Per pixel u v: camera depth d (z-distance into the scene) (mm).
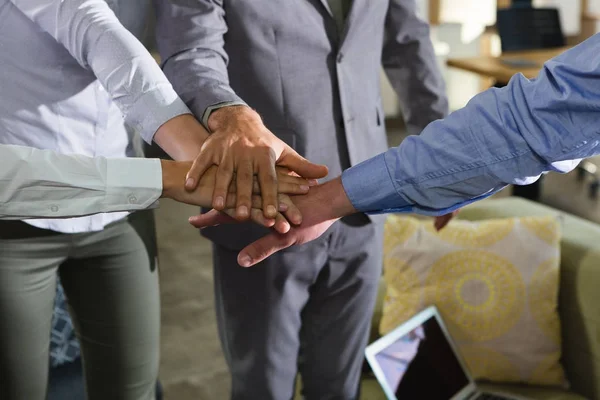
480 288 2064
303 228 1347
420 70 1807
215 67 1449
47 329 1548
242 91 1539
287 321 1649
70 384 1992
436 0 5996
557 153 1186
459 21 6070
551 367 2051
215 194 1248
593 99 1124
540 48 4297
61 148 1442
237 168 1276
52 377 2010
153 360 1688
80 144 1468
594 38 1143
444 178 1271
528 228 2092
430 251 2092
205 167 1259
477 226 2115
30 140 1419
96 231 1489
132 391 1683
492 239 2084
